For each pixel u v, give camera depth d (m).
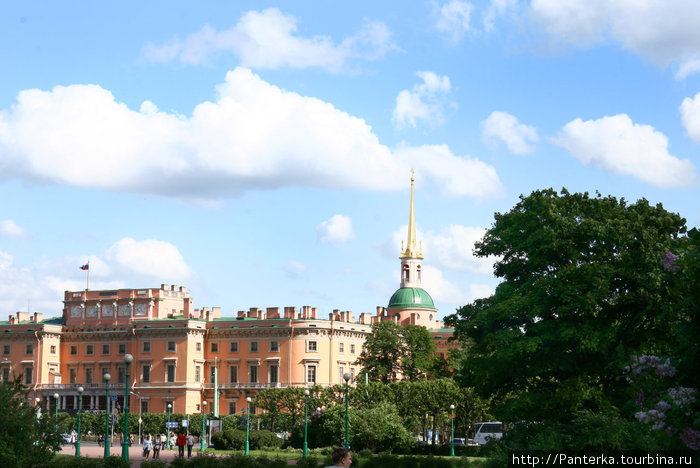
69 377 178.50
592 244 64.62
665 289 58.53
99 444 130.00
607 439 51.38
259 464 60.41
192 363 169.12
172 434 147.00
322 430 98.75
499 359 64.69
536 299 63.75
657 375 26.84
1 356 179.12
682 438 24.86
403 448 93.00
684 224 67.06
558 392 59.56
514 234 69.75
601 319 61.69
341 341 170.62
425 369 165.50
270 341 168.25
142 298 176.00
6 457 39.31
